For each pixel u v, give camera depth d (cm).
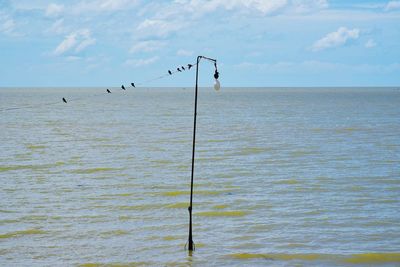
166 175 5162
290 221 3619
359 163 5753
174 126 10050
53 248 3147
